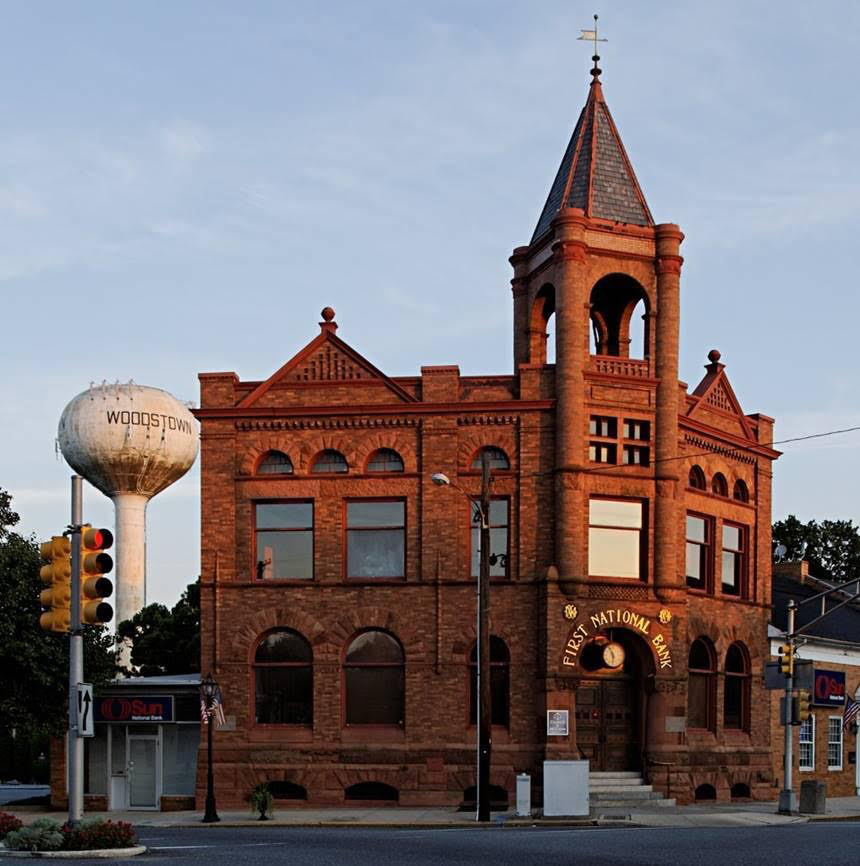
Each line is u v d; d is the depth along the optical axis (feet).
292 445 145.28
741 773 150.10
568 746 135.03
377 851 80.33
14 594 143.64
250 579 143.95
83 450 225.35
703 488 151.33
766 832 101.40
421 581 140.67
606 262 143.64
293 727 141.28
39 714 146.61
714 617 150.10
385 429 144.05
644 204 148.56
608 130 151.94
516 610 138.72
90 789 150.92
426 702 139.13
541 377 141.90
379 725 140.77
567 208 143.33
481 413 141.90
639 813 127.03
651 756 138.82
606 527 141.08
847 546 310.04
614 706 141.38
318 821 119.34
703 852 80.07
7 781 266.36
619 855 77.82
